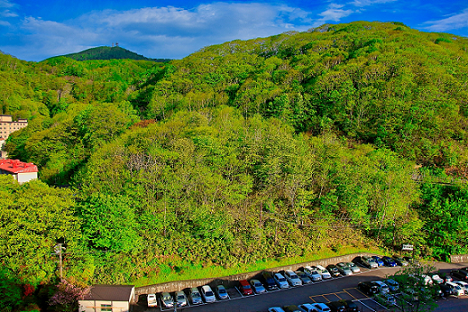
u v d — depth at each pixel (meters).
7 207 39.44
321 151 67.19
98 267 45.12
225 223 51.66
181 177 54.78
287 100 95.94
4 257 38.38
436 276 47.59
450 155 75.44
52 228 41.94
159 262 48.59
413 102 85.75
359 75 103.44
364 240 58.09
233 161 59.97
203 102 114.88
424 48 133.25
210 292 43.75
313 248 53.78
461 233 56.78
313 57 142.12
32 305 35.31
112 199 45.31
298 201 57.41
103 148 71.00
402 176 58.16
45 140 93.44
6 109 171.50
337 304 40.06
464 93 89.25
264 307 41.66
